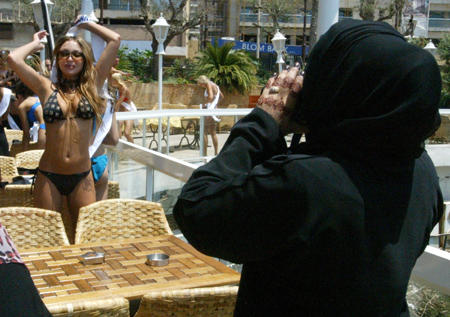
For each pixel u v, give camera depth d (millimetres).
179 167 3869
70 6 31328
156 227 3451
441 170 5145
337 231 1090
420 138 1109
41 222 3215
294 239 1092
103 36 4008
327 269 1106
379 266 1118
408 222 1170
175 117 5891
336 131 1134
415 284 2004
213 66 22344
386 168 1145
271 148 1237
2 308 957
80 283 2340
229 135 1294
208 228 1171
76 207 3814
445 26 40094
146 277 2434
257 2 36969
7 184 4277
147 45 42281
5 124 7324
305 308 1147
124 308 1850
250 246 1145
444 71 24172
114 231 3395
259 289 1206
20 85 5852
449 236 2766
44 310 1034
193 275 2477
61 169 3705
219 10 43750
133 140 5688
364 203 1105
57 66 3717
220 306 1994
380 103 1097
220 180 1195
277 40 14562
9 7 40625
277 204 1103
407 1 26703
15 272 996
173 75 27328
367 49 1105
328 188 1089
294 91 1268
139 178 4648
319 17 6074
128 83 22859
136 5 40688
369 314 1128
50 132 3689
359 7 26203
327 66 1156
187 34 42531
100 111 3838
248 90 22562
